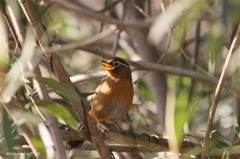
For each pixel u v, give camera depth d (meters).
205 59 14.16
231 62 8.11
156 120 14.36
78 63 15.65
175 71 11.77
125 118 13.34
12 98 7.68
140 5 14.78
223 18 5.84
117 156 12.97
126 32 15.49
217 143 9.97
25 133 7.70
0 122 7.63
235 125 9.95
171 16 5.96
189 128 11.70
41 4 11.87
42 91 7.57
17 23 7.73
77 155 13.62
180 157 9.79
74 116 11.19
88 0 17.52
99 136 8.55
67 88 7.32
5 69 7.70
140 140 10.08
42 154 8.00
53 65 7.85
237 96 10.78
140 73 14.09
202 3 6.24
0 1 8.16
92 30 16.09
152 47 14.57
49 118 7.27
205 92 13.05
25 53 7.34
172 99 8.98
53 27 12.71
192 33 16.48
